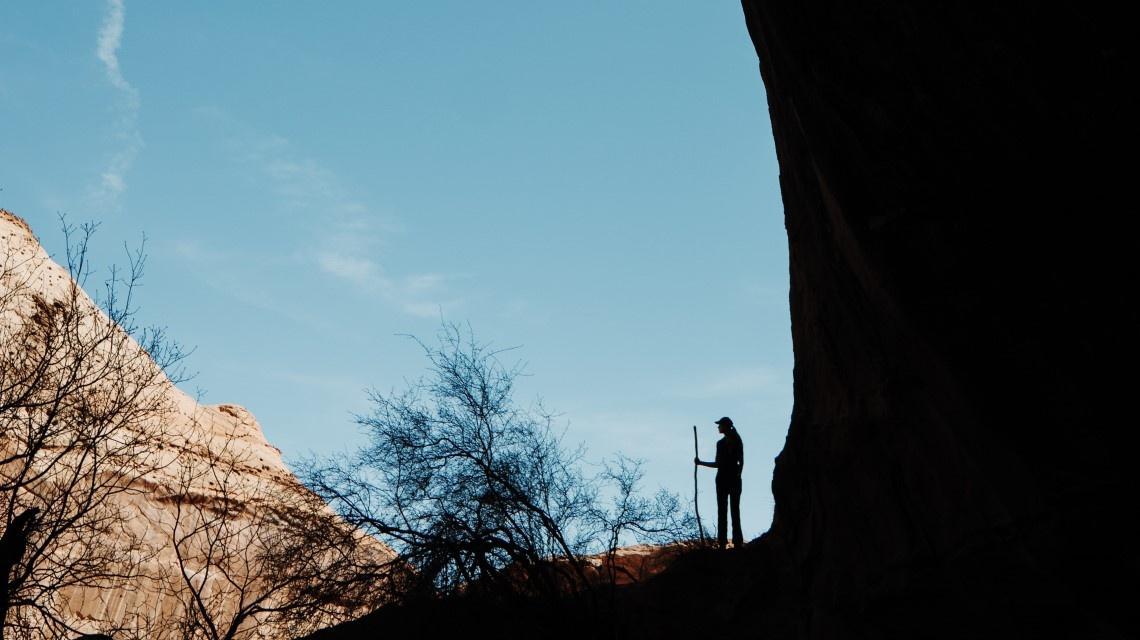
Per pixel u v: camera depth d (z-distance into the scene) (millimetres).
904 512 9742
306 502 13383
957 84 9039
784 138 13117
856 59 10047
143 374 17875
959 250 8477
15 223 29453
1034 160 8312
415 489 12805
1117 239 7574
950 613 8875
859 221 9258
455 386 13555
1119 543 6980
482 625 11789
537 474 12969
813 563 12023
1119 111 7742
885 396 10117
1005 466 7672
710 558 14836
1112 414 7125
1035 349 7680
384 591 12352
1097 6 7898
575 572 13312
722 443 16188
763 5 11344
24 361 16328
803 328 14664
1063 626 7574
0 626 10031
